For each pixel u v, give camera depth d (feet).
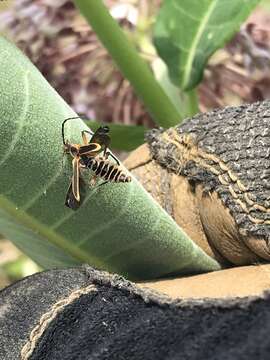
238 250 0.40
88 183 0.35
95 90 0.67
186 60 0.56
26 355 0.32
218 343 0.27
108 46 0.59
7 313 0.34
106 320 0.31
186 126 0.42
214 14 0.55
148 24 0.67
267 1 0.68
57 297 0.34
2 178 0.33
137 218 0.37
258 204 0.38
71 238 0.37
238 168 0.39
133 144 0.59
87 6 0.57
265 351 0.26
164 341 0.29
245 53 0.65
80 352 0.31
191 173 0.41
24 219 0.36
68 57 0.66
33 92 0.33
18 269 0.76
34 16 0.65
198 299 0.30
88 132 0.36
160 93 0.60
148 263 0.39
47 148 0.34
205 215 0.41
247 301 0.28
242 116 0.40
